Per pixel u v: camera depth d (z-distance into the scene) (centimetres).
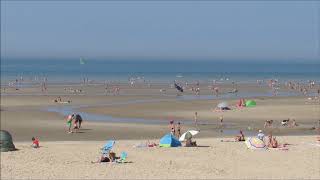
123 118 7488
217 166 4066
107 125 6738
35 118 7381
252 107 8625
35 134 6084
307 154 4547
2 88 13112
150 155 4534
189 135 5019
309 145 5016
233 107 8644
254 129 6525
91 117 7581
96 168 3984
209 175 3725
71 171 3869
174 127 6209
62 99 10112
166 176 3684
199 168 3984
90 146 5072
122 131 6272
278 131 6378
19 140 5697
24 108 8656
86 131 6272
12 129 6438
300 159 4331
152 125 6769
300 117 7481
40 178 3625
